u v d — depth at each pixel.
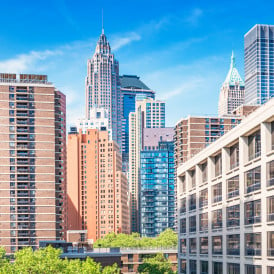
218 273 98.88
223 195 94.88
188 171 122.44
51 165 189.75
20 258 105.06
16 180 186.38
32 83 193.62
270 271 74.12
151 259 180.75
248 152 85.31
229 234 91.69
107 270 108.56
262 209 76.44
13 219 184.50
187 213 121.44
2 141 187.50
